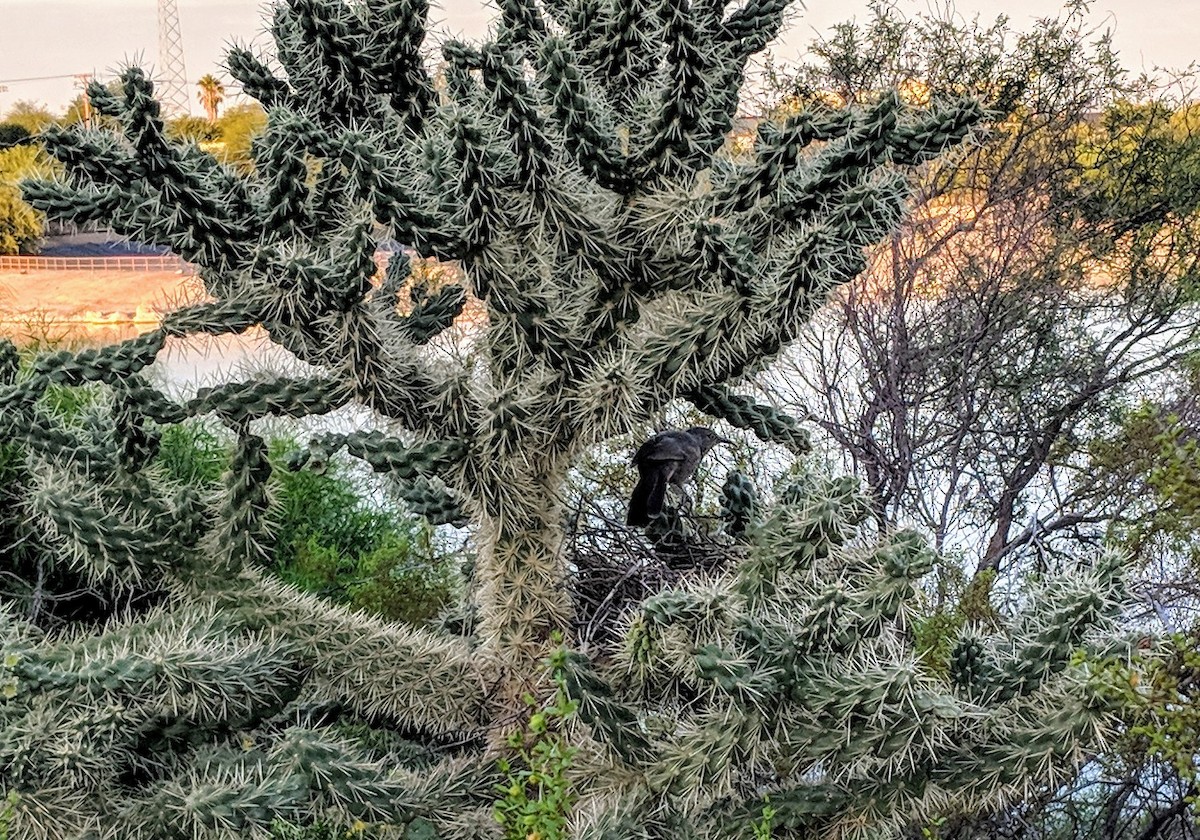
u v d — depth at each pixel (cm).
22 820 205
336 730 295
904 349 492
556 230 227
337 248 235
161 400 248
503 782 253
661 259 246
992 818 309
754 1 266
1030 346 522
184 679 220
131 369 243
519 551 264
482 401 251
